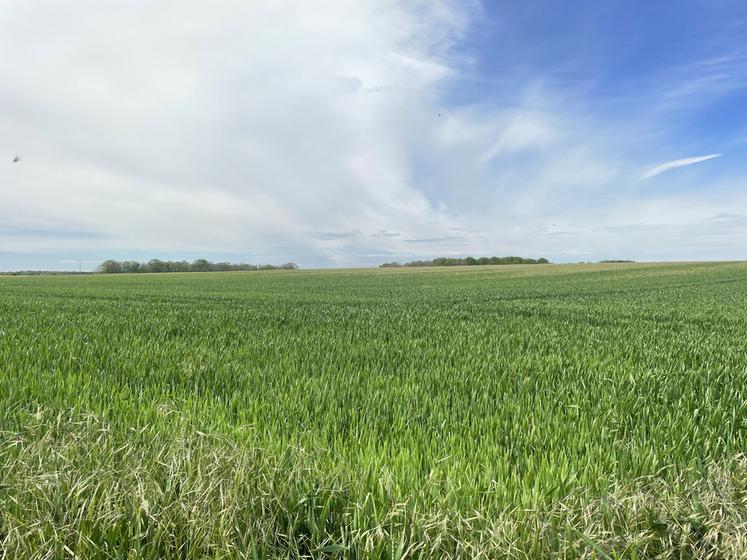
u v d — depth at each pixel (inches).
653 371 229.1
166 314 535.5
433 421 155.4
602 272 2482.8
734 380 211.6
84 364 238.7
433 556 83.7
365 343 324.2
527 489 102.4
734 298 927.7
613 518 93.3
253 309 636.7
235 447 111.1
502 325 448.1
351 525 91.5
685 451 130.4
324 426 147.7
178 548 85.0
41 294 1074.7
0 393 179.2
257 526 88.0
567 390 192.5
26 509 90.7
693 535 91.8
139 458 109.7
